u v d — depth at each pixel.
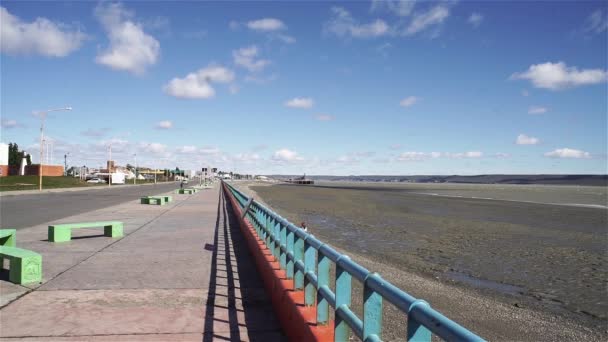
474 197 70.12
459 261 14.88
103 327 5.62
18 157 134.88
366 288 3.22
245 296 7.22
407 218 31.12
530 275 12.92
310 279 4.89
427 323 2.26
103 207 28.86
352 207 42.38
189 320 5.98
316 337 4.07
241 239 13.74
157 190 66.00
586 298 10.41
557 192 105.38
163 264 9.69
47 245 12.25
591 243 20.17
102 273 8.70
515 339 7.44
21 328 5.54
